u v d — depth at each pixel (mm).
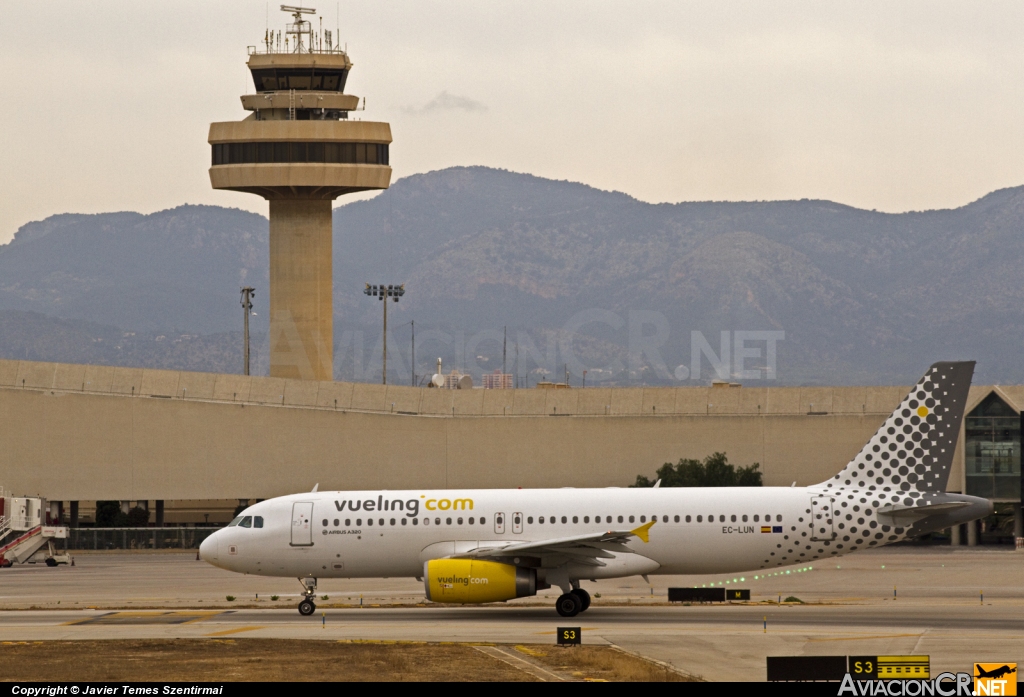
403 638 182375
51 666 156250
